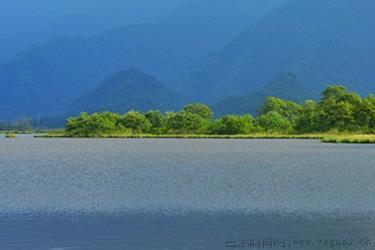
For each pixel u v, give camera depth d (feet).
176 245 153.79
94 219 186.29
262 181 297.12
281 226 175.01
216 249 149.79
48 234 165.78
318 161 446.19
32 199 230.89
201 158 500.74
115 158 508.12
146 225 176.76
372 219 185.37
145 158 506.07
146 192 251.19
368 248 150.71
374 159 465.88
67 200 227.61
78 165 423.23
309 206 210.79
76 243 156.04
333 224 177.47
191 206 211.41
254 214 194.29
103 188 268.00
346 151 601.62
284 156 517.55
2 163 450.30
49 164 436.76
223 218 186.91
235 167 395.14
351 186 272.10
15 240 159.53
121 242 156.87
